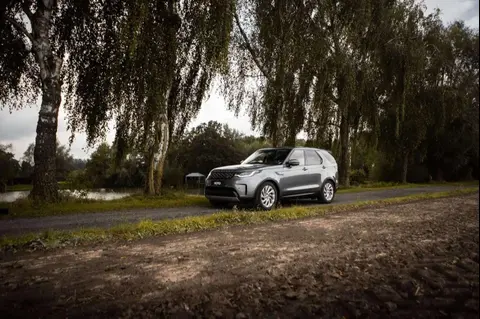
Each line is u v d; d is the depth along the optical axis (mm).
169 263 4062
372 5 19859
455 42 22094
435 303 2949
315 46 16844
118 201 11797
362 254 4438
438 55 22812
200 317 2654
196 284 3352
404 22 21594
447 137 27453
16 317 2633
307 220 7422
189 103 14195
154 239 5512
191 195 14008
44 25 10828
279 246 4926
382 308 2850
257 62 17125
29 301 2930
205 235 5828
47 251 4684
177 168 48531
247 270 3791
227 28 11742
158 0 11531
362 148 28250
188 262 4102
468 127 25281
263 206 9312
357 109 21812
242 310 2783
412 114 25031
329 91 19875
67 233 5605
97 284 3340
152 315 2674
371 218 7535
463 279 3506
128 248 4852
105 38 11953
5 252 4598
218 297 3029
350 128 23578
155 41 11344
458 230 5980
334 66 18438
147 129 12812
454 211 8461
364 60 20562
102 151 20047
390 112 25312
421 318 2682
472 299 3020
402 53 20719
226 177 9289
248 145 63531
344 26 18453
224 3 11688
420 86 24703
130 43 10508
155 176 13766
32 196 10414
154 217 8133
